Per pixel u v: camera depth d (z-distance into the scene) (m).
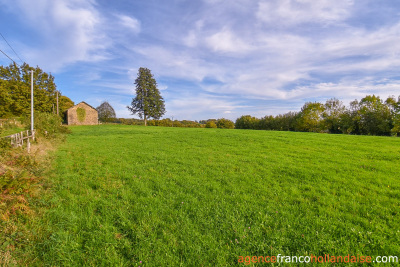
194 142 17.48
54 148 13.75
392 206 4.91
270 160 10.18
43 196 5.14
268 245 3.55
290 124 49.75
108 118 71.62
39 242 3.51
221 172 8.02
